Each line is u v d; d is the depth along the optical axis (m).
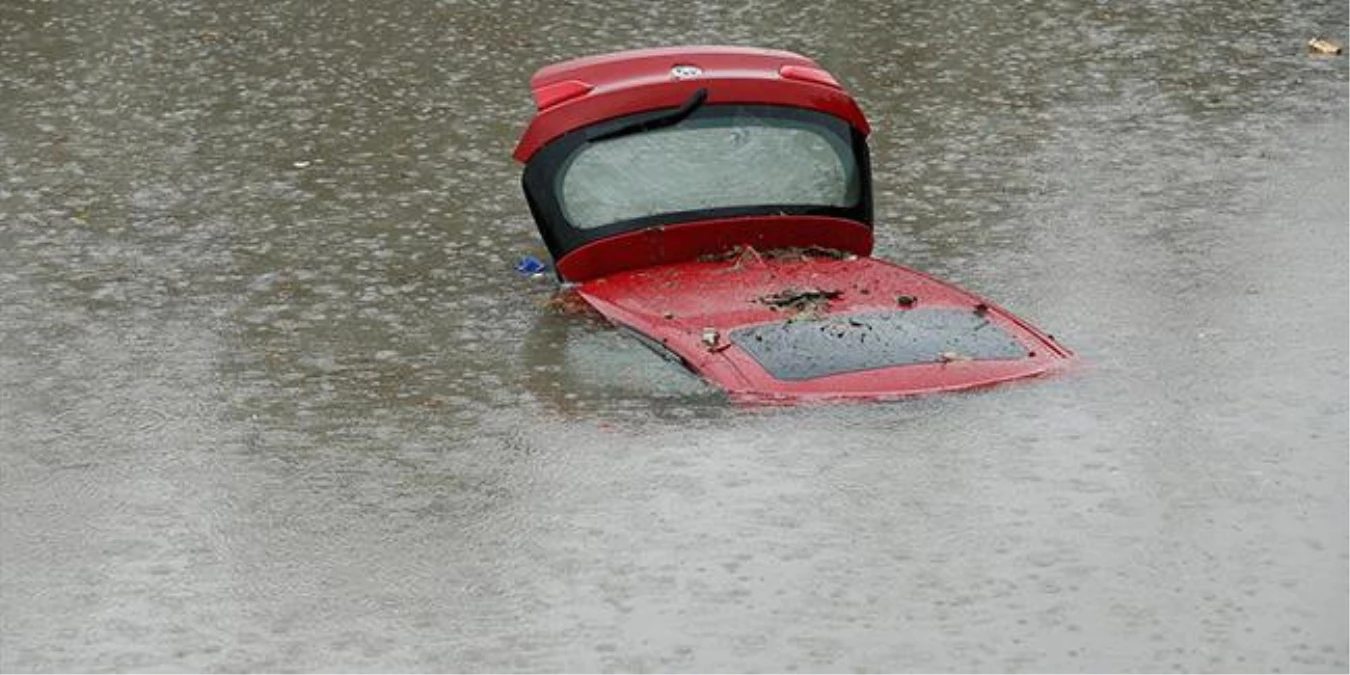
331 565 11.18
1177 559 10.91
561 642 10.20
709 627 10.30
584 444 12.68
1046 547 11.09
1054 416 12.83
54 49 24.27
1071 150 19.47
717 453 12.44
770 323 14.10
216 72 23.08
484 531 11.53
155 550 11.45
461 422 13.18
